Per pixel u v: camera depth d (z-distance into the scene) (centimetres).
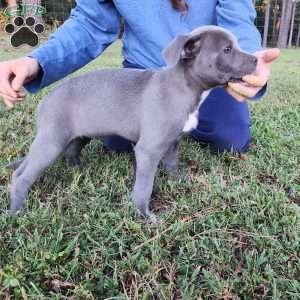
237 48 58
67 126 60
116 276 46
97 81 61
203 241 52
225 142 78
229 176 70
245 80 57
